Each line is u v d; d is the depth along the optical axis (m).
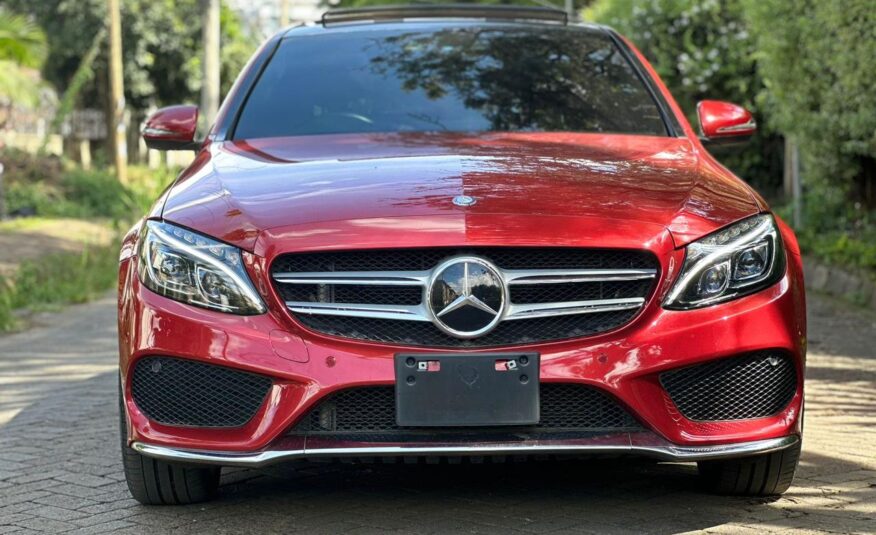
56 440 4.85
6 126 26.33
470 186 3.49
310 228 3.31
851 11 8.91
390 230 3.27
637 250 3.28
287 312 3.27
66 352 7.61
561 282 3.26
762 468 3.53
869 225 10.76
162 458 3.33
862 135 9.45
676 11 15.66
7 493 3.98
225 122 4.36
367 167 3.72
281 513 3.56
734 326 3.29
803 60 10.16
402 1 33.50
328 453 3.21
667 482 3.85
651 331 3.26
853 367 6.35
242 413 3.30
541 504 3.59
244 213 3.42
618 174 3.68
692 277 3.30
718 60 15.27
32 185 19.66
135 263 3.47
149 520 3.54
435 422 3.19
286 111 4.38
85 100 35.66
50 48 33.19
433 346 3.21
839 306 9.04
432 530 3.33
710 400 3.32
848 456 4.25
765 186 15.87
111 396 5.90
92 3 33.34
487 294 3.22
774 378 3.36
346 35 4.88
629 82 4.61
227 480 3.99
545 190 3.47
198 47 35.06
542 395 3.25
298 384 3.22
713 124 4.61
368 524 3.41
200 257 3.34
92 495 3.90
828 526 3.32
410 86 4.49
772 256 3.39
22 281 10.70
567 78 4.59
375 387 3.22
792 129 10.82
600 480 3.88
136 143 36.91
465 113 4.35
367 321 3.27
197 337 3.29
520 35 4.88
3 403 5.84
